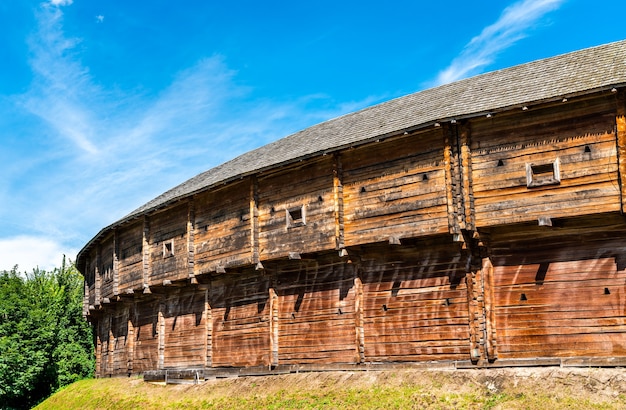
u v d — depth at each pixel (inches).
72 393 1358.3
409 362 855.7
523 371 751.1
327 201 922.1
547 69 854.5
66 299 2068.2
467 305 822.5
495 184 784.3
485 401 720.3
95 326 1850.4
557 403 685.3
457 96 895.7
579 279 764.6
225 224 1069.8
